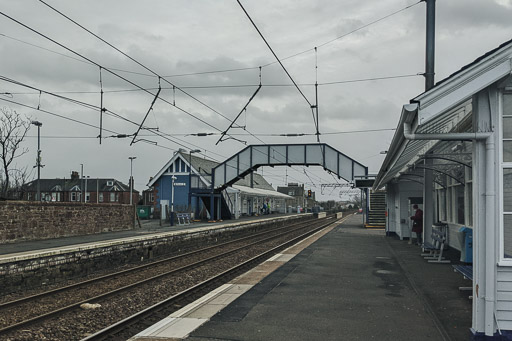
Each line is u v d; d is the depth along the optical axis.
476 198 5.91
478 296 5.81
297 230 35.09
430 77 11.94
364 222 38.06
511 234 5.88
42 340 6.97
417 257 14.70
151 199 74.94
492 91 5.84
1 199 22.20
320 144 36.09
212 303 8.12
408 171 16.28
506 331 5.73
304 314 7.35
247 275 11.16
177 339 6.07
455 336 6.20
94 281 12.28
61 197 74.44
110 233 23.33
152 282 12.15
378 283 10.08
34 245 16.28
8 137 35.44
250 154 37.50
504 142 5.95
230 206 44.94
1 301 10.48
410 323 6.83
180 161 48.38
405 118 6.05
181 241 21.88
